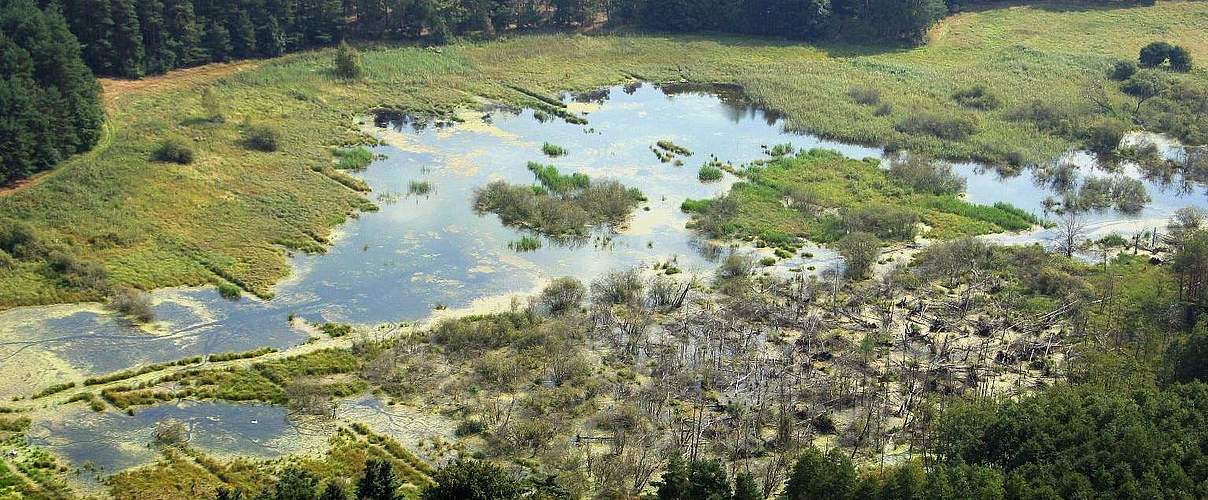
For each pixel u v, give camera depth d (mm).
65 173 118500
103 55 156500
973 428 73000
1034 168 143625
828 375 89250
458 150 143875
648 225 121250
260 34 176000
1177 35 197875
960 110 162625
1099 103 165125
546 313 99250
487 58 183750
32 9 134250
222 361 89438
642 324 96688
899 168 138000
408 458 77000
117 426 79750
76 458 75875
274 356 90438
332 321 97125
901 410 84500
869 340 93938
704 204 125812
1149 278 107625
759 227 120500
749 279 107062
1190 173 142125
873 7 198625
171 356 89875
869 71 182875
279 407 83312
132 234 108688
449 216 121812
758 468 76625
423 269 108312
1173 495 64312
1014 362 91625
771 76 180250
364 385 86375
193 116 143000
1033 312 100250
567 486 72750
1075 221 124062
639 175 136875
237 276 103750
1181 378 82375
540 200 124250
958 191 134375
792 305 101750
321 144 141500
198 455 76688
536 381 87562
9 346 89562
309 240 113438
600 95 173000
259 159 132375
